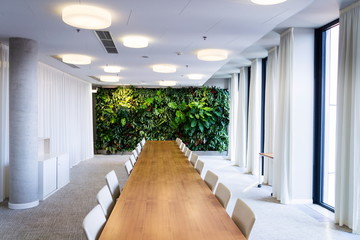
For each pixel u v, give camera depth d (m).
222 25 3.55
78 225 3.68
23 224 3.70
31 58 4.25
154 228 1.77
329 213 4.26
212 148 10.64
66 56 5.11
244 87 8.16
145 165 4.10
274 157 5.10
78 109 8.54
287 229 3.64
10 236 3.33
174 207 2.19
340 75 3.81
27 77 4.23
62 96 7.25
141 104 10.54
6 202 4.59
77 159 8.44
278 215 4.16
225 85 10.72
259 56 6.81
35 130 4.40
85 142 9.15
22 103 4.22
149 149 6.03
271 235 3.45
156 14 3.14
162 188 2.78
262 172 7.06
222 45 4.57
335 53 4.70
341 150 3.79
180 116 10.45
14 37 4.14
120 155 10.31
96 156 10.02
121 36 4.05
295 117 4.73
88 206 4.44
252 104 7.23
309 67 4.76
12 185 4.29
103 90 10.48
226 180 6.48
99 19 2.80
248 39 4.21
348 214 3.69
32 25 3.57
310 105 4.76
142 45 4.12
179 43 4.45
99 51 4.98
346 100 3.70
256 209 4.43
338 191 3.82
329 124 4.78
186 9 3.00
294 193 4.73
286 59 4.78
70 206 4.43
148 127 10.57
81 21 2.84
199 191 2.67
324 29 4.61
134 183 2.98
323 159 4.75
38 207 4.37
